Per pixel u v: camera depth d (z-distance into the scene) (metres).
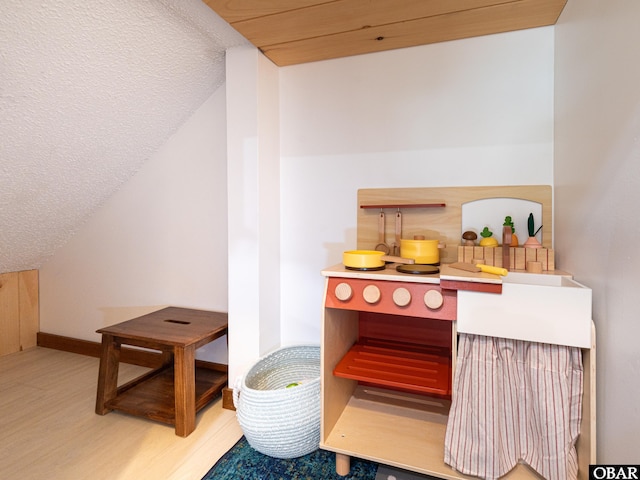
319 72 1.58
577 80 1.07
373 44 1.43
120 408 1.49
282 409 1.20
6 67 1.11
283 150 1.66
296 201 1.65
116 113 1.53
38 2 1.00
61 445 1.32
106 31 1.18
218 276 1.85
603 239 0.90
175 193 1.92
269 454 1.25
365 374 1.21
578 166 1.06
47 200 1.78
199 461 1.24
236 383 1.37
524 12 1.20
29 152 1.44
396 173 1.49
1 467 1.20
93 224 2.14
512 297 0.97
